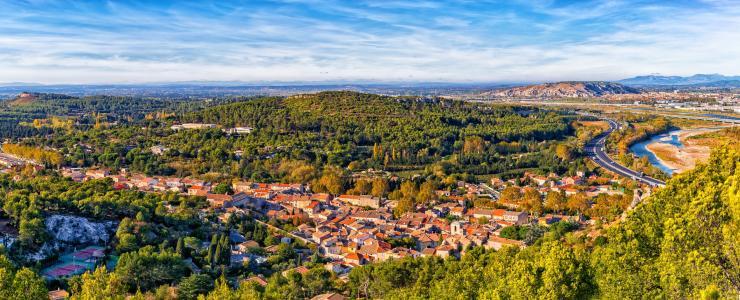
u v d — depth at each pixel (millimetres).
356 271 151500
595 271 94625
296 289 141375
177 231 188000
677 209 86812
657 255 84750
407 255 168250
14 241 151625
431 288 127000
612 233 92500
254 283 141750
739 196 69000
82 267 152125
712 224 75375
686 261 73438
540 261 101000
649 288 80750
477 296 112312
